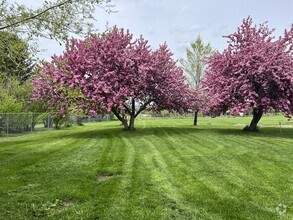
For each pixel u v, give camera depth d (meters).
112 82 14.54
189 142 11.45
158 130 17.28
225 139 12.27
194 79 25.62
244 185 5.45
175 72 16.94
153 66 15.38
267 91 14.39
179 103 17.44
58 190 5.11
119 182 5.68
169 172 6.47
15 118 17.25
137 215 4.07
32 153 9.13
